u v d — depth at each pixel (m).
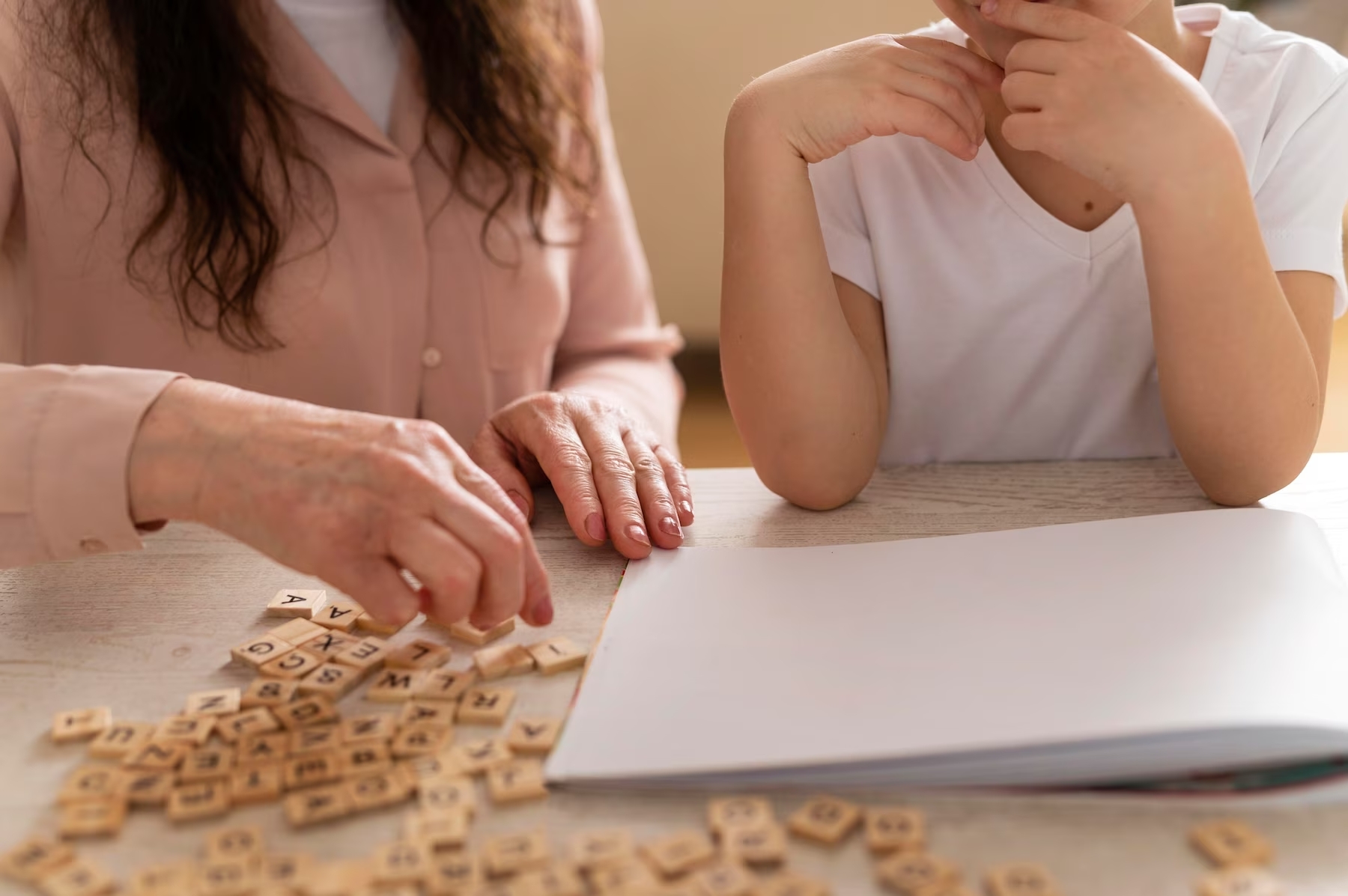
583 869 0.40
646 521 0.68
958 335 0.90
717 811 0.43
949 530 0.68
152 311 0.98
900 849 0.41
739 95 0.79
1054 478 0.77
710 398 2.42
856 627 0.54
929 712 0.46
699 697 0.49
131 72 0.92
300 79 0.96
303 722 0.49
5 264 1.02
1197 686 0.45
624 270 1.22
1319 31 2.22
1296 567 0.56
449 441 0.56
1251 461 0.69
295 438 0.55
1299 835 0.41
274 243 0.94
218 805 0.44
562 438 0.72
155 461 0.56
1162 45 0.82
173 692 0.53
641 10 2.26
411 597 0.52
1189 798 0.42
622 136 2.37
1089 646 0.50
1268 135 0.81
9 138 0.93
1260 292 0.67
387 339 1.04
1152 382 0.90
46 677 0.54
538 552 0.67
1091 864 0.40
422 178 1.04
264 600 0.61
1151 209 0.67
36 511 0.56
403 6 0.99
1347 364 2.26
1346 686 0.44
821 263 0.77
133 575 0.65
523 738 0.47
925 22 2.20
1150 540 0.61
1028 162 0.86
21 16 0.91
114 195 0.95
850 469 0.74
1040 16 0.67
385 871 0.40
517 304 1.09
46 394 0.57
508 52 1.04
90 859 0.41
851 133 0.74
